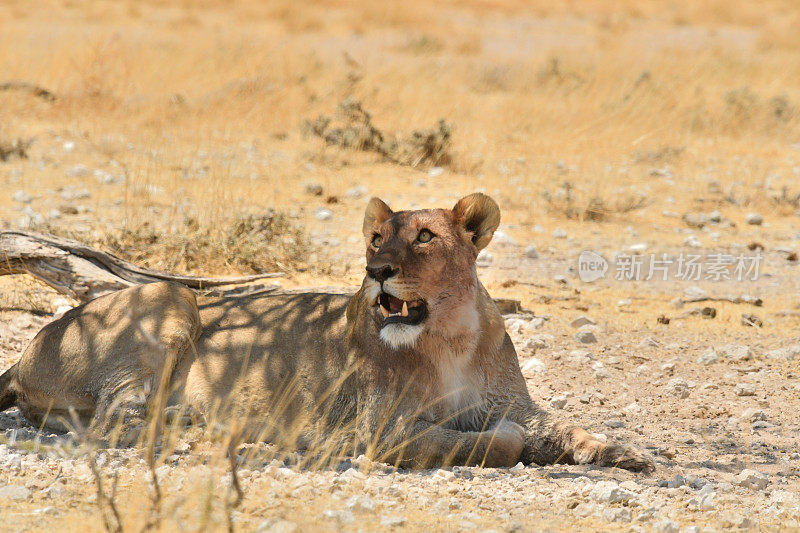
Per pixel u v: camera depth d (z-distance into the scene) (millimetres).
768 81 35562
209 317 8359
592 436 7742
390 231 7293
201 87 25656
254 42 35812
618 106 26406
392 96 26578
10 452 7207
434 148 21344
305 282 13250
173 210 16125
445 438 7367
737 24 59438
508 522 6109
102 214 15758
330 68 32125
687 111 27703
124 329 7887
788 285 15094
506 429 7570
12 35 35375
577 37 49969
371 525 5855
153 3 53188
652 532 5980
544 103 27125
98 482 5516
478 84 31875
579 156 23344
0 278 12594
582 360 11258
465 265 7375
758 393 10289
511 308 13023
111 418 7598
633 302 14008
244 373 7879
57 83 25609
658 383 10594
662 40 50188
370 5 53156
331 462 7441
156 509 5562
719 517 6402
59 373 7984
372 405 7547
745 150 25312
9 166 18656
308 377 7875
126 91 24594
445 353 7453
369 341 7598
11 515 5781
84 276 10984
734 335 12500
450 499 6512
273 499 6305
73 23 43562
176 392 7891
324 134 22109
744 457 8195
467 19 56500
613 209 19047
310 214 17234
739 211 19812
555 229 17734
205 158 20094
